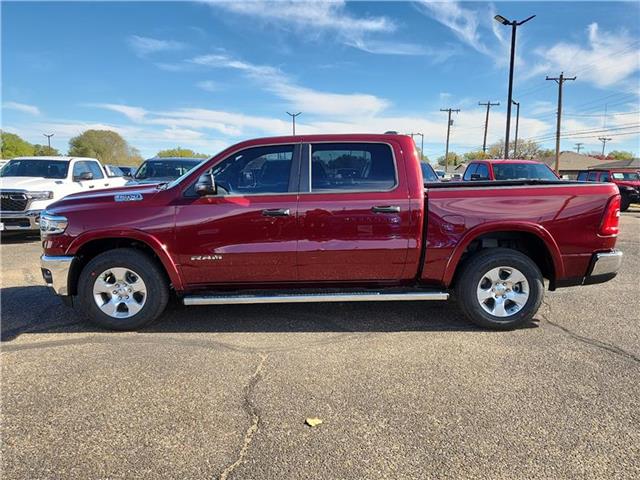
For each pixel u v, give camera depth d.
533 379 3.34
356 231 4.23
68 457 2.46
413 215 4.23
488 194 4.23
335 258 4.26
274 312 4.93
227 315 4.84
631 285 6.00
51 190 9.76
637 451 2.49
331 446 2.55
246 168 4.32
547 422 2.77
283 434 2.67
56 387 3.24
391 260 4.29
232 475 2.32
